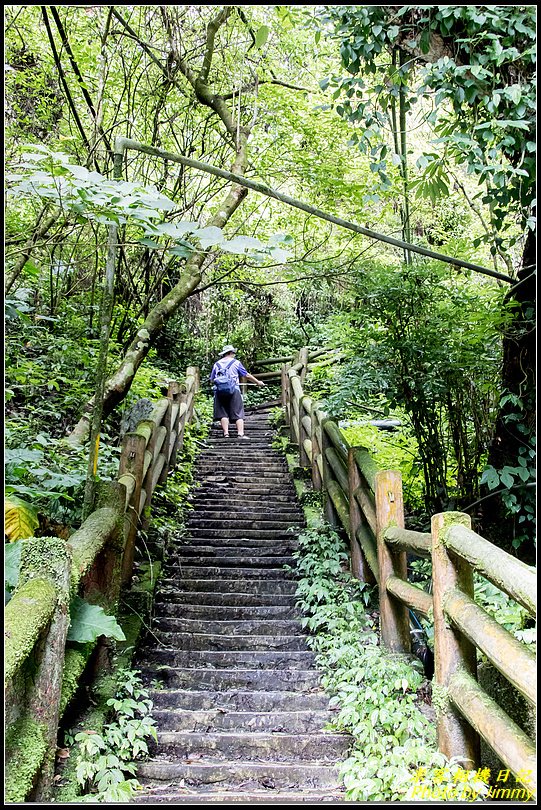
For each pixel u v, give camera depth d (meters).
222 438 8.65
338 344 5.02
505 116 3.31
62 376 4.76
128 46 5.56
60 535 2.65
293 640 3.63
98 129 4.19
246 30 5.74
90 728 2.53
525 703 2.13
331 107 3.86
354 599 3.85
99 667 2.90
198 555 4.86
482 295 4.52
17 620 1.72
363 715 2.63
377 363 4.60
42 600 1.85
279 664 3.42
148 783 2.49
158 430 4.93
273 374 11.68
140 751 2.64
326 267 5.48
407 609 3.19
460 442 4.62
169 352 10.85
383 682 2.75
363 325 4.64
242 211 6.46
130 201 2.25
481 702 1.96
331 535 4.61
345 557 4.39
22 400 4.61
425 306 4.45
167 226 2.42
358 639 3.31
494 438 4.22
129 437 3.97
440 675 2.25
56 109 5.43
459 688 2.13
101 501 3.04
